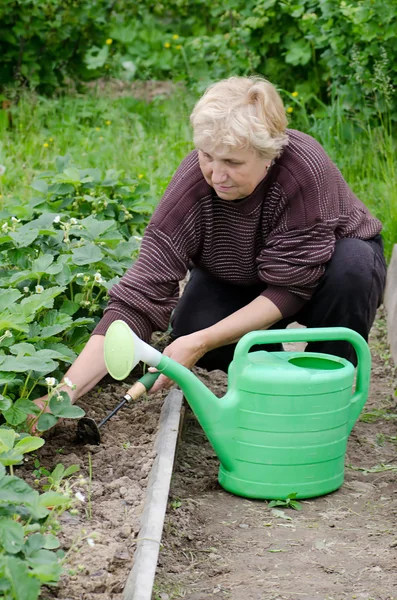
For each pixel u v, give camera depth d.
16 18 7.72
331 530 3.00
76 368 3.20
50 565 2.19
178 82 8.73
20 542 2.22
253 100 2.98
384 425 3.95
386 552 2.86
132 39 8.80
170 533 2.93
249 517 3.07
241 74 7.77
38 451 3.18
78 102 7.87
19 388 3.25
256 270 3.45
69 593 2.36
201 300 3.73
